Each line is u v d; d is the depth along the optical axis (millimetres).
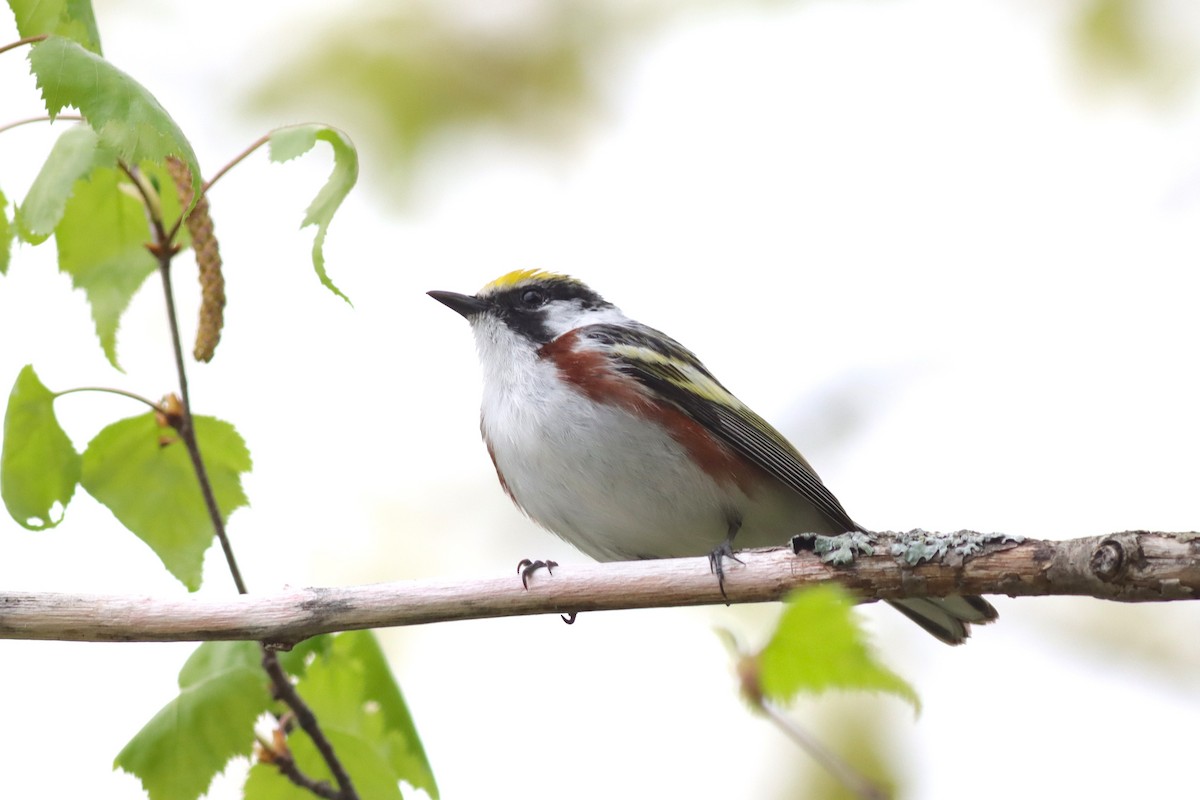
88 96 7875
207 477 9469
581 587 9180
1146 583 8031
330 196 8633
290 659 9859
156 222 9203
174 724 9531
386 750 10359
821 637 5535
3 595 8773
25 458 9414
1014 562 8500
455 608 9148
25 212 8633
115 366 9953
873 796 7090
